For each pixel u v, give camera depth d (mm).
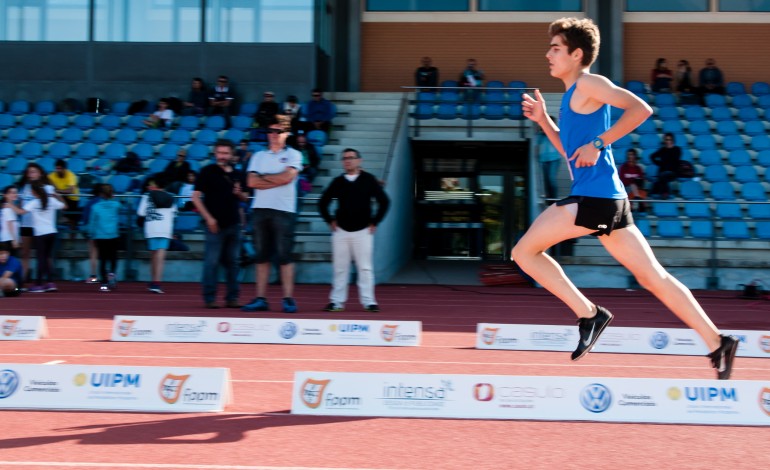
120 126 21172
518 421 4941
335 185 11219
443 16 24750
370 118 21812
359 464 3967
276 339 8336
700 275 16984
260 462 3969
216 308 11461
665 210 18016
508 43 24656
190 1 22078
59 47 22359
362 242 11242
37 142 20750
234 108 21953
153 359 7094
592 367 6949
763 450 4316
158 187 14484
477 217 23719
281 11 21938
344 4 24734
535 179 18422
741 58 24516
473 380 5051
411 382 5070
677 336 7836
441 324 10258
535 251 5234
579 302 5250
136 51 22234
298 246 17766
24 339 8367
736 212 18281
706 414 4953
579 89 5047
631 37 24625
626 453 4234
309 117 20656
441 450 4246
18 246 14141
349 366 6871
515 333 8062
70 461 3945
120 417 4926
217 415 5004
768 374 6703
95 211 14875
